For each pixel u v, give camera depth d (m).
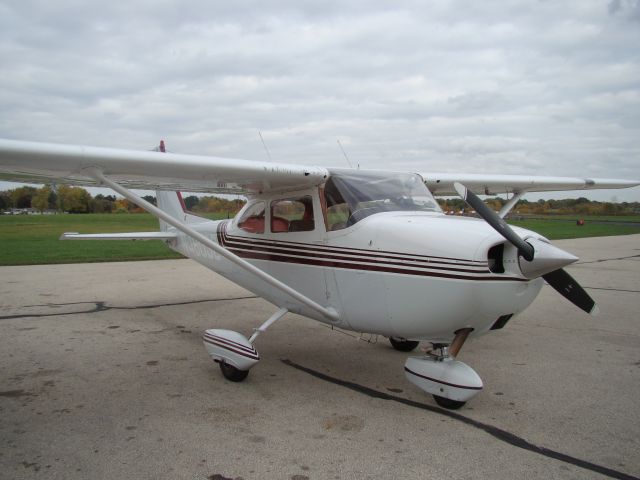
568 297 3.52
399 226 3.49
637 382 3.90
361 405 3.41
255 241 4.78
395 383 3.89
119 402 3.43
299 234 4.23
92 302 7.14
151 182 4.43
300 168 3.91
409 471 2.51
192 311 6.62
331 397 3.57
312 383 3.87
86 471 2.49
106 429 2.99
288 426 3.05
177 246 6.85
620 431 3.00
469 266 3.06
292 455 2.68
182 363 4.36
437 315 3.25
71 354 4.58
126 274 10.06
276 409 3.33
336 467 2.55
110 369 4.16
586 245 18.05
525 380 3.95
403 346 4.74
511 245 3.10
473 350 4.86
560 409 3.35
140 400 3.47
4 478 2.42
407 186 4.16
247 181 4.18
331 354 4.68
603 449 2.77
